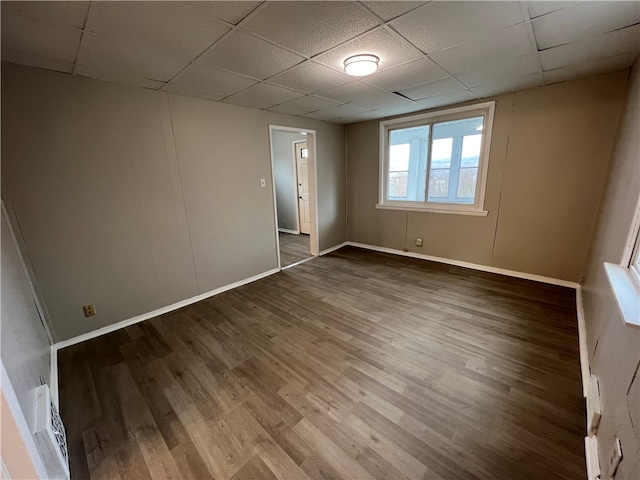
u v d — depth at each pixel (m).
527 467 1.27
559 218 3.08
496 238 3.58
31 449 0.96
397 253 4.69
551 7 1.46
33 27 1.48
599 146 2.73
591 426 1.32
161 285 2.87
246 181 3.47
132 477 1.29
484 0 1.38
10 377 1.01
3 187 1.93
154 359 2.13
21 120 1.97
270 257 3.89
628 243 1.49
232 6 1.36
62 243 2.24
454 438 1.42
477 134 3.68
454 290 3.17
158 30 1.56
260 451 1.39
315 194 4.57
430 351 2.12
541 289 3.10
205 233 3.15
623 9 1.48
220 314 2.81
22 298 1.68
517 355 2.03
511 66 2.31
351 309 2.82
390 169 4.65
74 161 2.22
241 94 2.81
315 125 4.33
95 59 1.90
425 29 1.66
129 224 2.58
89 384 1.88
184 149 2.86
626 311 1.01
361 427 1.50
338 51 1.90
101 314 2.51
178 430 1.52
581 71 2.51
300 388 1.80
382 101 3.28
